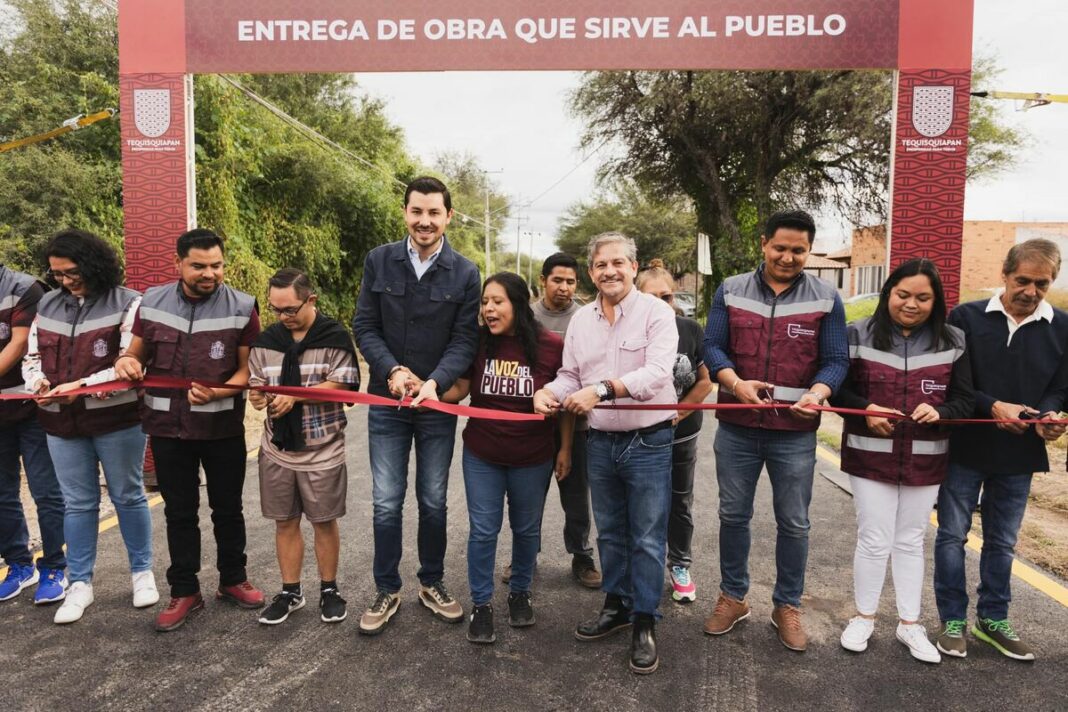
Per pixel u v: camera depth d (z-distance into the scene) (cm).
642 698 271
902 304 296
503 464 311
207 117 1128
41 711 258
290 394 307
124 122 562
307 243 1480
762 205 1633
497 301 309
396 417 321
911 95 545
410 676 285
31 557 366
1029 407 297
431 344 319
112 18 1023
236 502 341
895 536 311
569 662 298
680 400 362
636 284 377
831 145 1600
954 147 546
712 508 517
